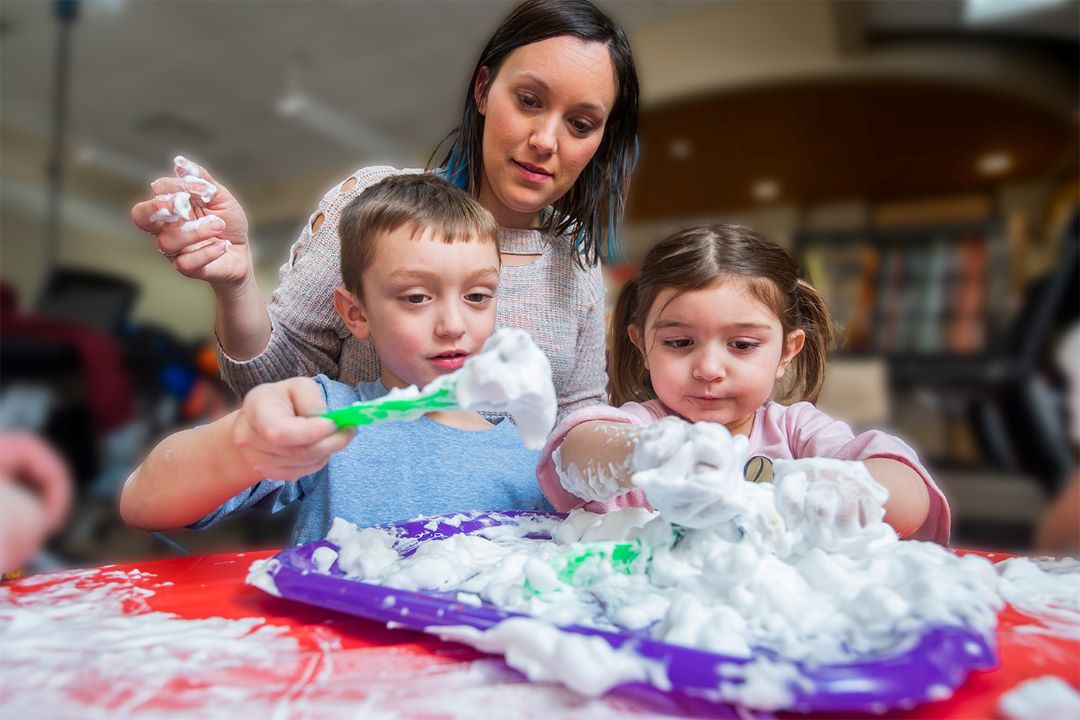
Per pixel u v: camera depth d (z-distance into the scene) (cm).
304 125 577
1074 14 378
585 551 53
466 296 83
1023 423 204
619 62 99
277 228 737
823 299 102
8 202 619
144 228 80
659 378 86
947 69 389
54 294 261
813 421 91
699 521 48
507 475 91
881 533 50
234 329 91
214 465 63
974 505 198
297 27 436
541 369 49
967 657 36
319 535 84
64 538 235
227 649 44
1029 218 468
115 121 575
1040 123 416
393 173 112
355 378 104
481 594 50
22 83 519
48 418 184
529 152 93
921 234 380
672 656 35
